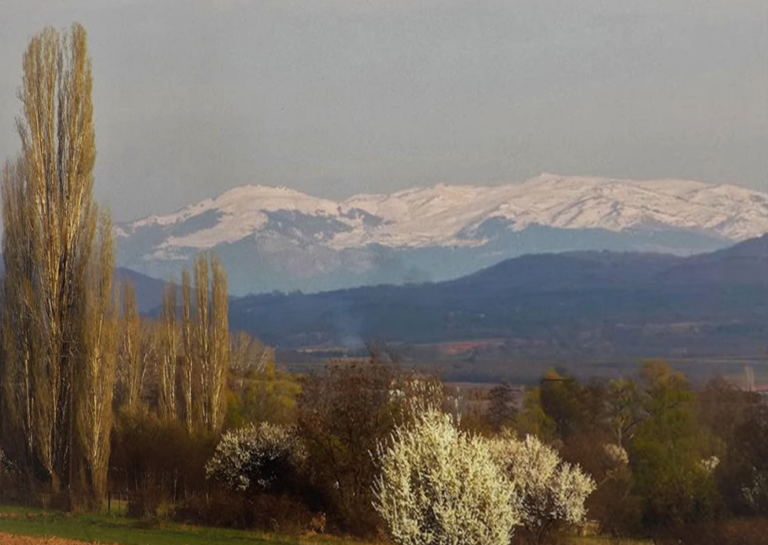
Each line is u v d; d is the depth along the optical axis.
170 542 63.69
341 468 73.31
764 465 80.25
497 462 64.94
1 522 73.94
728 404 88.75
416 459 52.22
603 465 83.88
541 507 67.00
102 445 88.62
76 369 90.69
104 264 92.38
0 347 92.88
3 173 94.88
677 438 86.62
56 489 89.50
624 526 79.25
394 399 73.94
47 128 94.88
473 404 86.25
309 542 66.88
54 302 92.56
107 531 69.06
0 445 91.62
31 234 93.25
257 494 75.94
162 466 85.38
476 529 51.09
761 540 72.00
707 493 79.56
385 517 52.78
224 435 83.94
